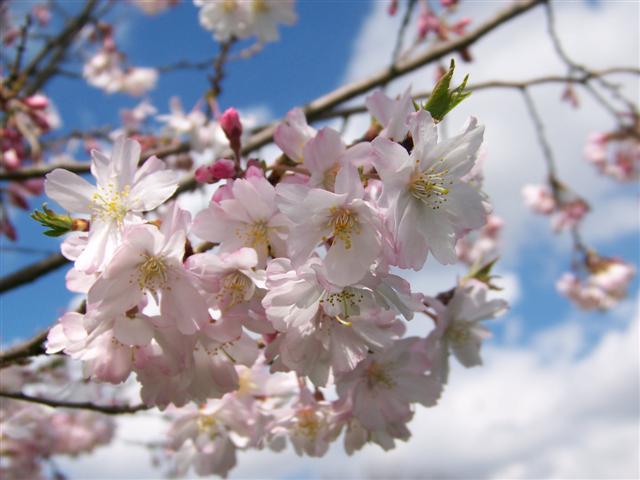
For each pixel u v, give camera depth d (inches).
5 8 23.6
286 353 6.6
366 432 8.6
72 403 9.1
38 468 20.6
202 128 17.8
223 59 17.3
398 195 6.1
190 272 6.1
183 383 6.6
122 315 6.1
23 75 16.1
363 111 16.1
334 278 5.8
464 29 17.9
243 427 9.4
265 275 6.2
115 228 6.5
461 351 8.9
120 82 25.6
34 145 15.5
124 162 6.7
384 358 7.8
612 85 17.6
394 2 19.0
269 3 17.2
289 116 7.0
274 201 6.3
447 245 6.4
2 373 11.6
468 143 6.4
